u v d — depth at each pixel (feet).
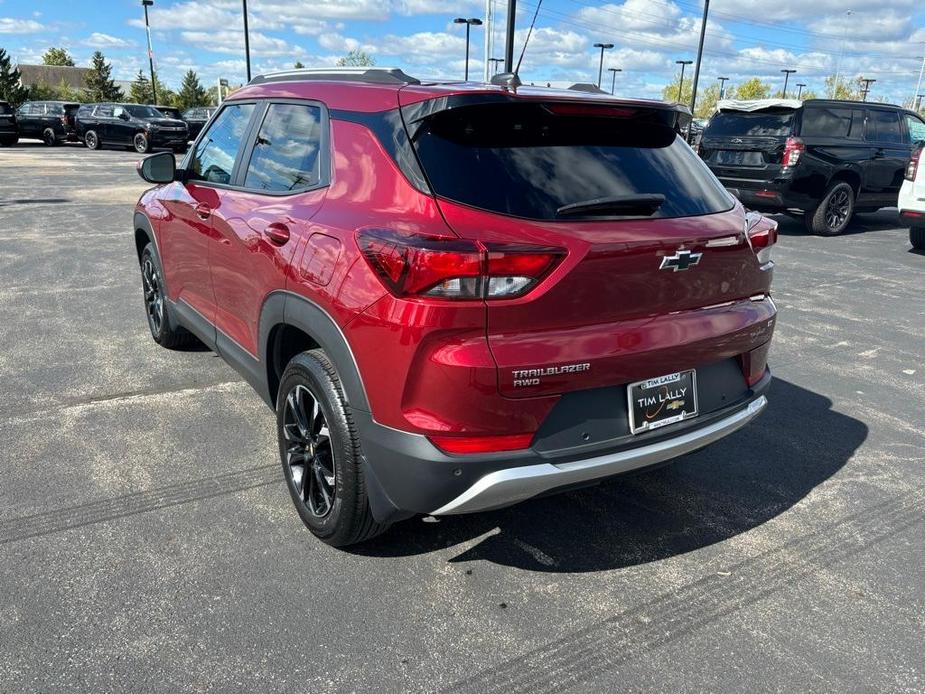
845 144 34.94
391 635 7.68
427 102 7.72
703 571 9.00
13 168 61.77
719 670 7.32
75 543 9.04
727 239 8.52
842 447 12.60
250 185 10.73
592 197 7.84
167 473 10.86
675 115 9.22
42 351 16.15
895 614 8.25
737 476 11.52
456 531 9.69
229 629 7.66
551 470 7.47
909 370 16.62
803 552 9.45
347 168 8.45
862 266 28.63
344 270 7.75
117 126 86.84
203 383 14.47
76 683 6.86
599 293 7.52
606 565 9.06
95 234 31.53
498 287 7.00
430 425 7.25
